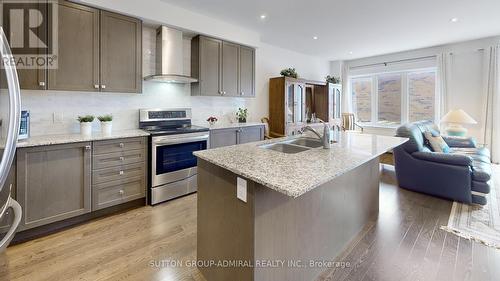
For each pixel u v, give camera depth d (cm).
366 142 233
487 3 321
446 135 476
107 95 314
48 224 231
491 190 349
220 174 157
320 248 183
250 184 132
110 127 292
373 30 428
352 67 682
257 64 509
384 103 640
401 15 360
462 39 486
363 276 177
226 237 153
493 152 479
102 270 181
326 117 613
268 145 222
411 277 175
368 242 220
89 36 266
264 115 529
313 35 457
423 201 312
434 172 321
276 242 144
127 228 244
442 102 531
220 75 392
